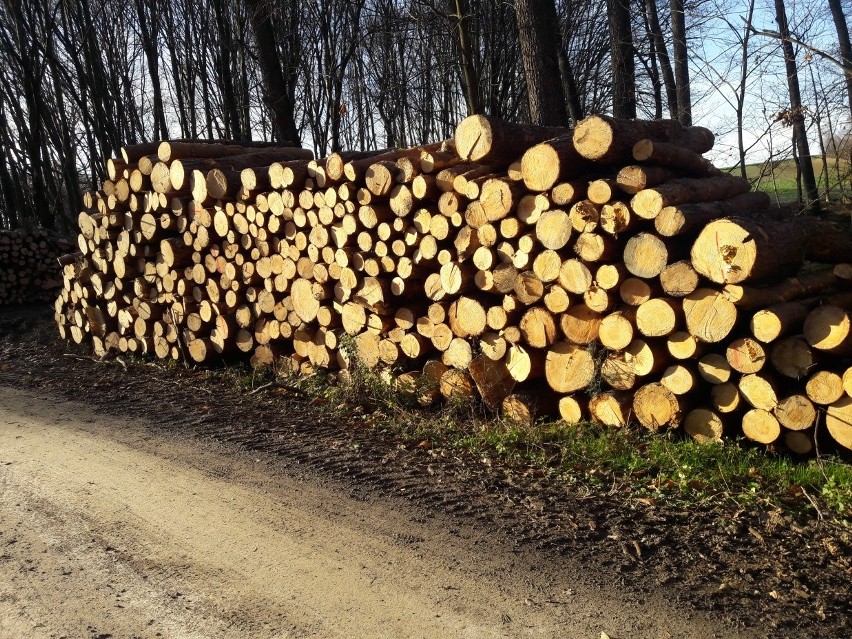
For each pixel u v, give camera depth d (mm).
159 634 3381
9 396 8094
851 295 5773
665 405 5797
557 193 6035
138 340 10180
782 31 11242
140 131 25656
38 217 19625
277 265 8336
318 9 22188
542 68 10953
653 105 18906
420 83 23844
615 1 14195
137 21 24750
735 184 6879
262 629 3418
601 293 5902
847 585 3771
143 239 9555
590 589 3754
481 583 3828
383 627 3430
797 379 5332
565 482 5309
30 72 19594
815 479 5039
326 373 8297
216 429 6703
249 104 22484
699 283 5504
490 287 6660
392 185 7094
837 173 11406
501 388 6742
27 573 3951
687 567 3982
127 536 4391
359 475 5465
